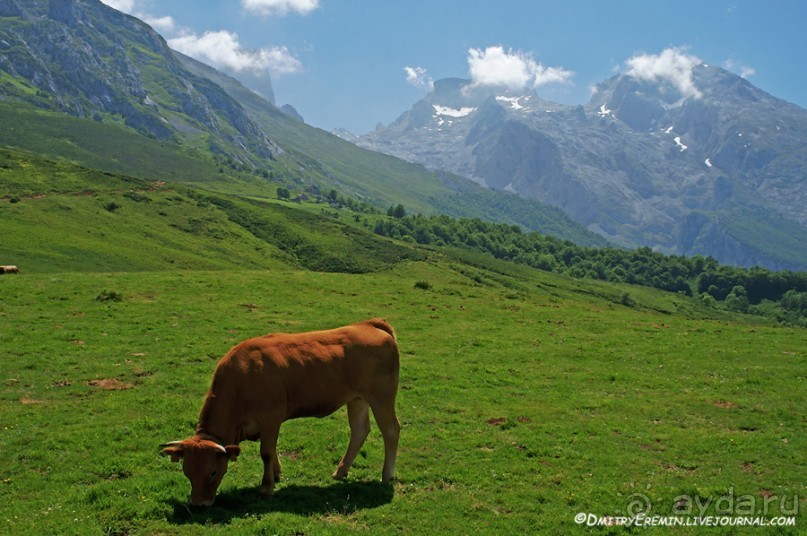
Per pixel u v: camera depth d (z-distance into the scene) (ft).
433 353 81.92
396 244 529.86
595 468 43.96
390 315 107.24
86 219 326.24
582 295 542.57
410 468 43.06
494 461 44.75
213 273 139.64
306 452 44.86
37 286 107.86
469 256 627.46
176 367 67.41
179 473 39.86
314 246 447.83
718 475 43.14
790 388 68.33
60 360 67.21
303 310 105.50
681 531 34.50
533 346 89.10
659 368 78.59
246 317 96.32
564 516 35.91
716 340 97.86
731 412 59.52
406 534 33.09
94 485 37.47
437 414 55.93
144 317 90.99
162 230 366.84
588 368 77.30
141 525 32.78
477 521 35.12
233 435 36.27
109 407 53.26
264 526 32.30
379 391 39.88
